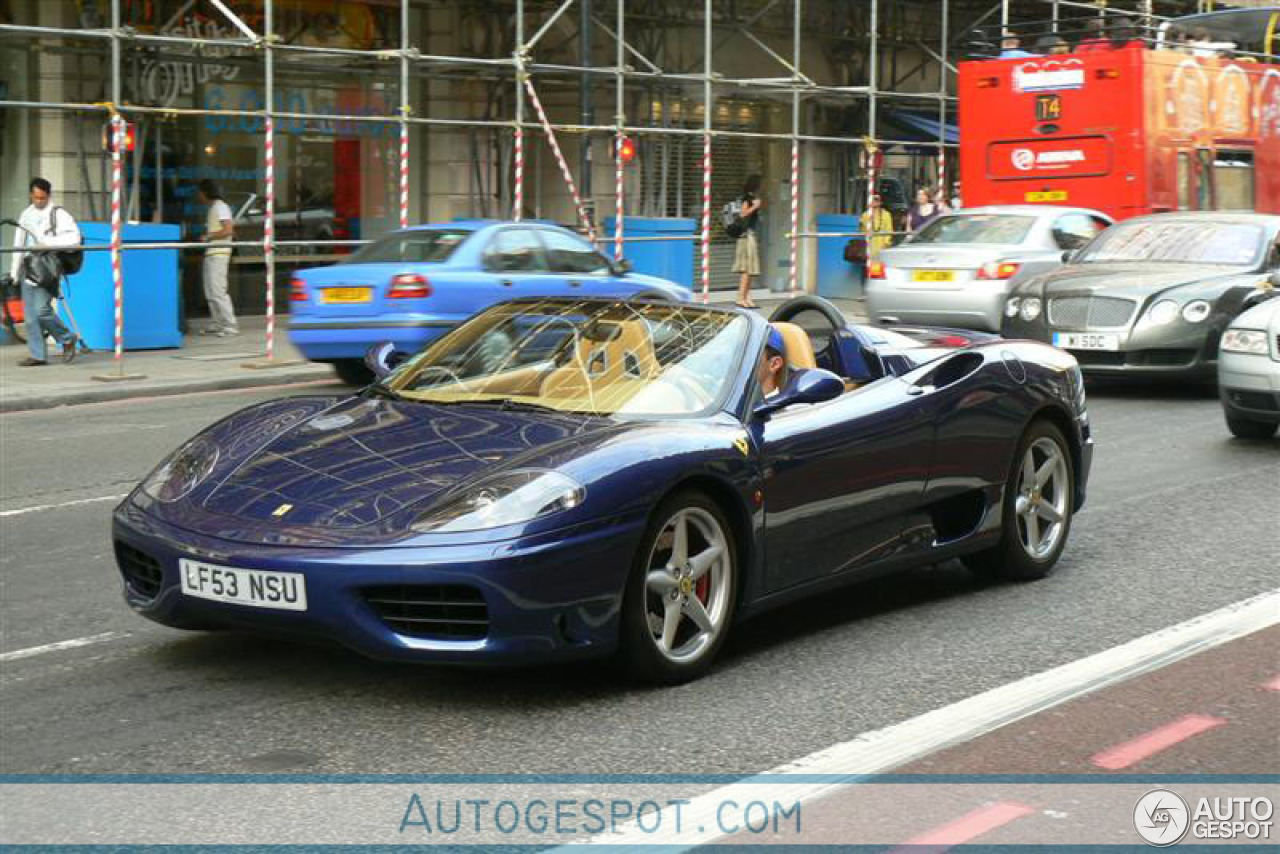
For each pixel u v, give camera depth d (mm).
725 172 25016
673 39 23297
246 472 5406
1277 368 10828
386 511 4996
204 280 18234
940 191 25047
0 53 17172
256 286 19906
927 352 6750
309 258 20203
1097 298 13633
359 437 5547
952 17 27094
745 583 5648
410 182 21078
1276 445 11164
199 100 18594
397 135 20875
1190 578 7129
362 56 17750
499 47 21250
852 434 6031
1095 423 12297
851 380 6613
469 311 13805
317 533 4949
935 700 5270
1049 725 5008
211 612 5062
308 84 19672
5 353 16516
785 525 5762
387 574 4797
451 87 21156
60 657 5730
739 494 5527
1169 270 14070
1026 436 6992
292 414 5953
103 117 17641
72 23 17391
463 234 14172
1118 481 9719
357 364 14680
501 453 5262
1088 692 5367
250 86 19094
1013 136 19391
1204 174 19719
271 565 4887
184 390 14312
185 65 18359
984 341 7141
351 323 13555
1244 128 20641
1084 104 18750
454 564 4789
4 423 12242
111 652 5801
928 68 27062
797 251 26297
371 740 4816
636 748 4754
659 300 6395
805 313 7020
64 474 9898
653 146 23578
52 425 12141
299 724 4965
